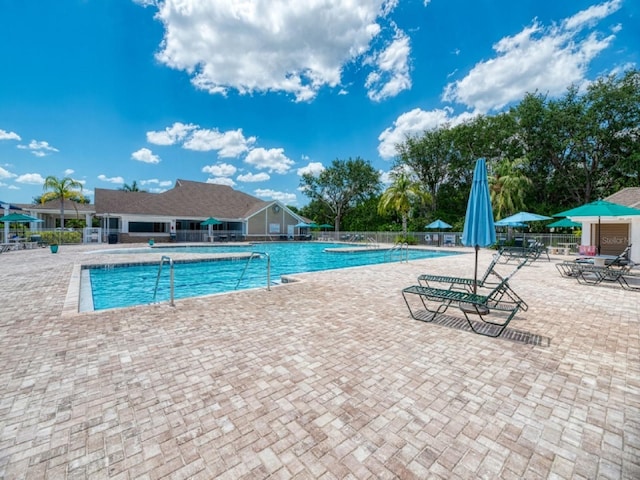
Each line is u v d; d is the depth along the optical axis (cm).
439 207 3778
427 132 3709
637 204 1392
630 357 379
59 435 235
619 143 2736
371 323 507
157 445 225
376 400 284
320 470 203
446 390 302
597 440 233
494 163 3155
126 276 1236
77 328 470
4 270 1064
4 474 197
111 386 305
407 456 216
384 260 1995
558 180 3006
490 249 2431
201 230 3131
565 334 462
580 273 940
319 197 4531
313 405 276
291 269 1595
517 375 333
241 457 214
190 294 1012
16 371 334
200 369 342
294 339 433
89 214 3253
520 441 231
